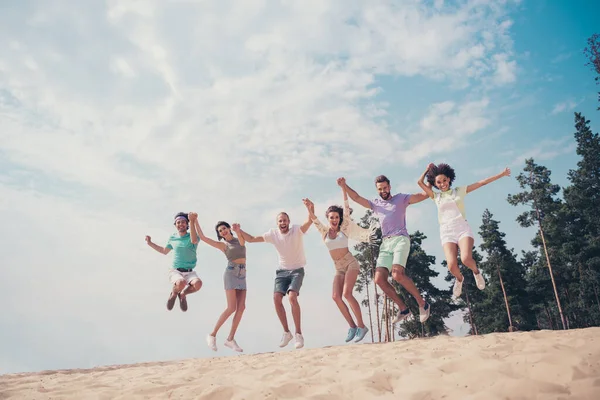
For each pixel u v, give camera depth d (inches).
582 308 1419.8
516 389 98.5
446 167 248.7
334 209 270.4
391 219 258.2
